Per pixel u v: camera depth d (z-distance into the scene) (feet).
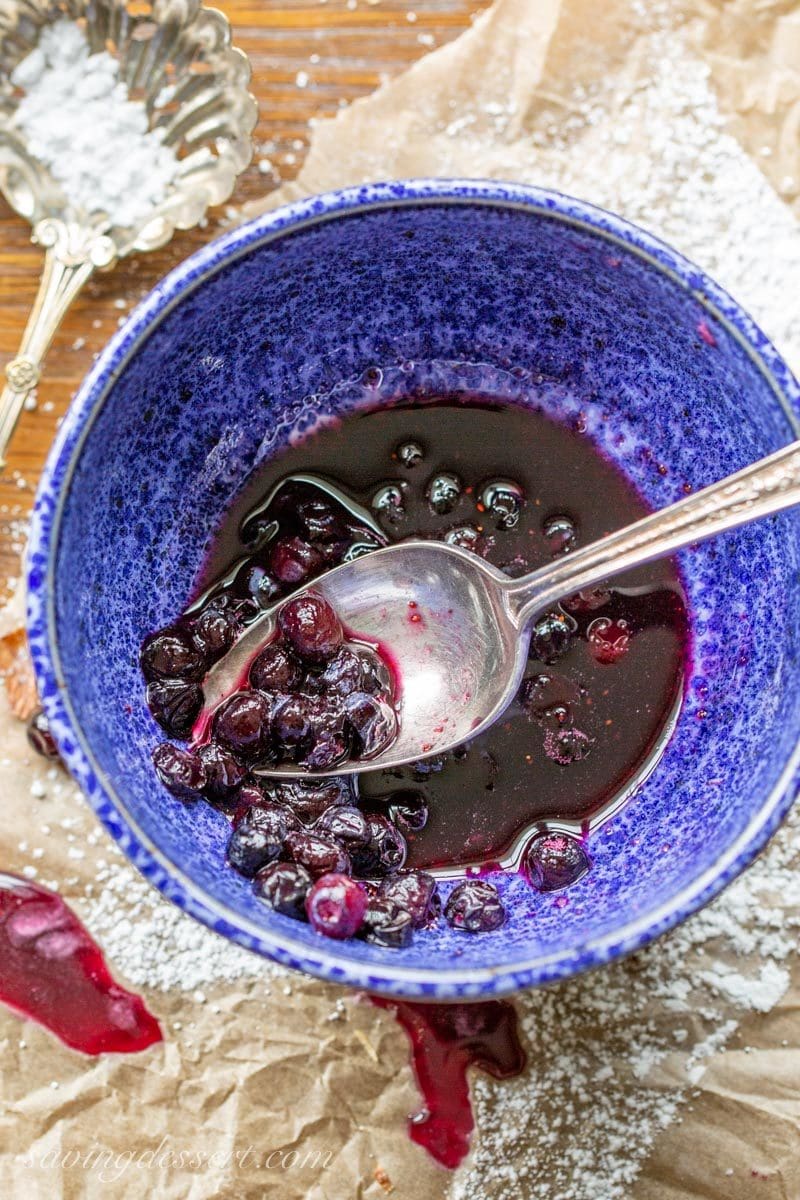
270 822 1.03
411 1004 1.16
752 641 1.07
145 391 1.05
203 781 1.04
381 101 1.19
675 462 1.11
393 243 1.07
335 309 1.11
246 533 1.12
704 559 1.10
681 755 1.09
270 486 1.12
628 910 0.98
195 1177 1.15
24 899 1.17
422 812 1.07
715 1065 1.15
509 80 1.19
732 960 1.15
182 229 1.19
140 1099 1.16
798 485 0.96
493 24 1.19
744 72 1.19
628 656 1.10
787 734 0.99
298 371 1.13
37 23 1.17
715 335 1.02
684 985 1.15
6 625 1.18
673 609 1.10
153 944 1.16
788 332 1.18
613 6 1.19
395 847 1.06
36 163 1.18
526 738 1.08
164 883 0.96
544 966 0.95
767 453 1.03
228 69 1.17
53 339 1.19
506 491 1.12
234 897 0.98
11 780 1.18
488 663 1.07
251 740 1.04
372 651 1.08
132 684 1.06
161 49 1.18
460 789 1.08
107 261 1.17
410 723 1.07
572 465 1.12
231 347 1.10
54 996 1.17
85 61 1.18
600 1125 1.15
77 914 1.17
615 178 1.19
